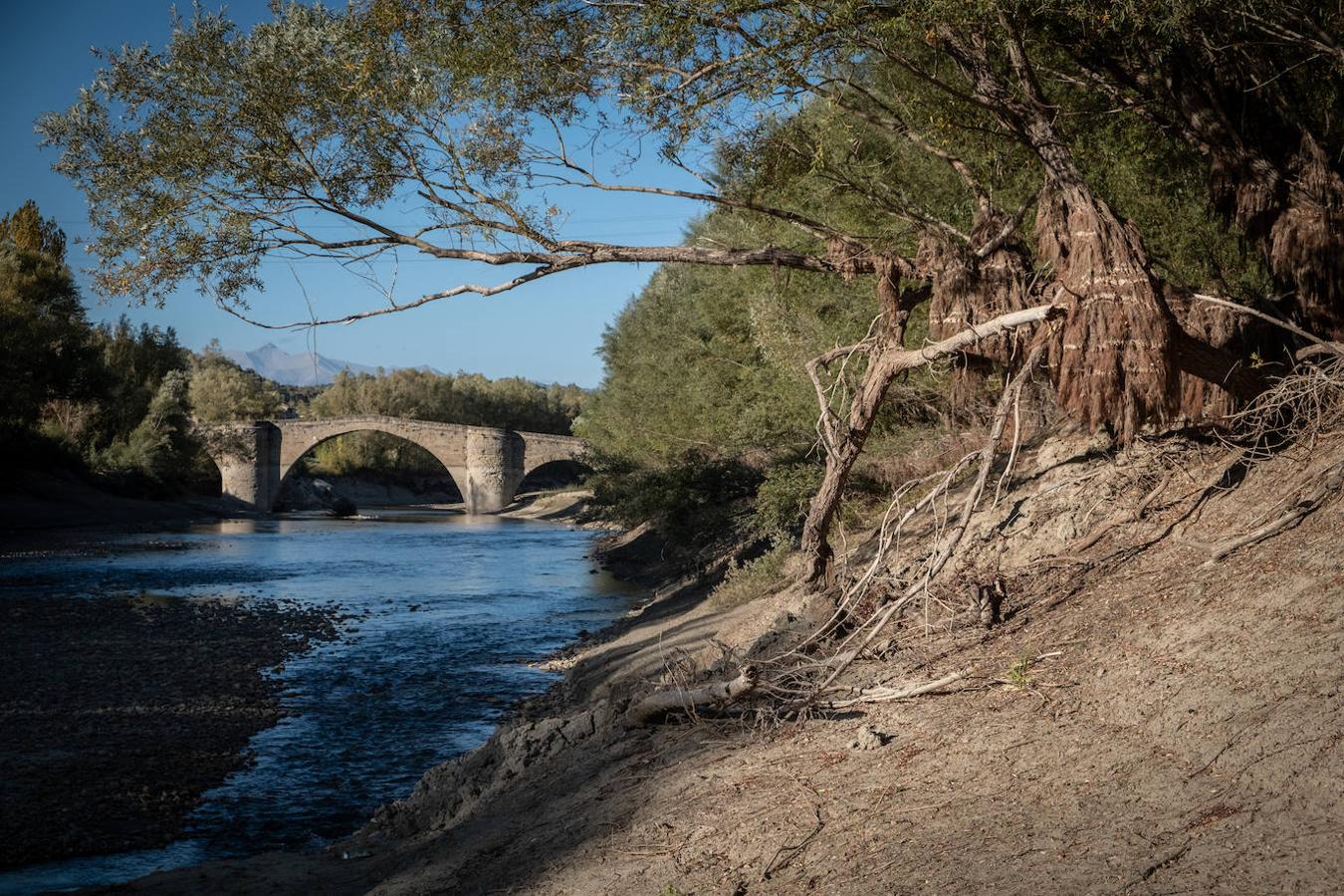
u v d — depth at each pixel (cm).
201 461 10038
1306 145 897
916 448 1764
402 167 1022
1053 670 650
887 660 808
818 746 669
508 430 10362
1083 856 420
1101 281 793
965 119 1096
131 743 1427
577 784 784
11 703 1661
